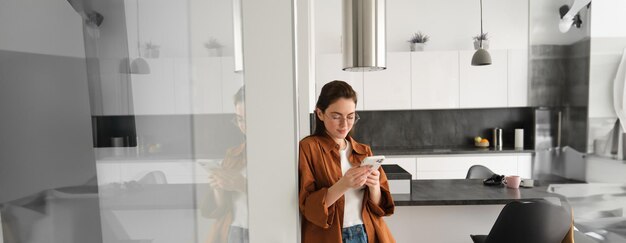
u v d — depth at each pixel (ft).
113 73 1.69
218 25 2.06
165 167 1.87
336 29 16.02
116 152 1.72
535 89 15.29
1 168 1.56
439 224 8.02
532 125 15.79
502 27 15.80
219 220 2.15
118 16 1.69
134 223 1.79
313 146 5.00
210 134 2.06
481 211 7.95
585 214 12.21
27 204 1.59
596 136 14.40
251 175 2.41
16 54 1.53
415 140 16.69
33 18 1.53
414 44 15.66
